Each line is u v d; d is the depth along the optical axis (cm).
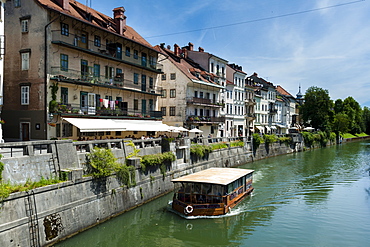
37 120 2353
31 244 1171
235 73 5325
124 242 1451
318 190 2422
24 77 2417
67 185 1383
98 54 2684
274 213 1866
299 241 1473
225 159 3381
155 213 1822
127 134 3098
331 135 7056
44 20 2336
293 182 2705
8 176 1185
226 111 5062
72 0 2872
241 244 1442
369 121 10869
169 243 1446
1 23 1852
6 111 2494
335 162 3988
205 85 4350
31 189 1209
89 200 1498
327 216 1819
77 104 2509
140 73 3391
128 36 3262
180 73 3966
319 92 6981
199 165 2800
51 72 2334
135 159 1864
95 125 2381
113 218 1642
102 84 2722
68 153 1477
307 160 4209
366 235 1541
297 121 9062
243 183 2134
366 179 2842
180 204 1803
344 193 2338
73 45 2444
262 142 4403
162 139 2355
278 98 7569
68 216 1361
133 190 1845
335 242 1463
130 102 3225
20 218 1146
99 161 1597
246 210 1898
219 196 1773
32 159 1298
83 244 1399
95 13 3069
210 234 1550
